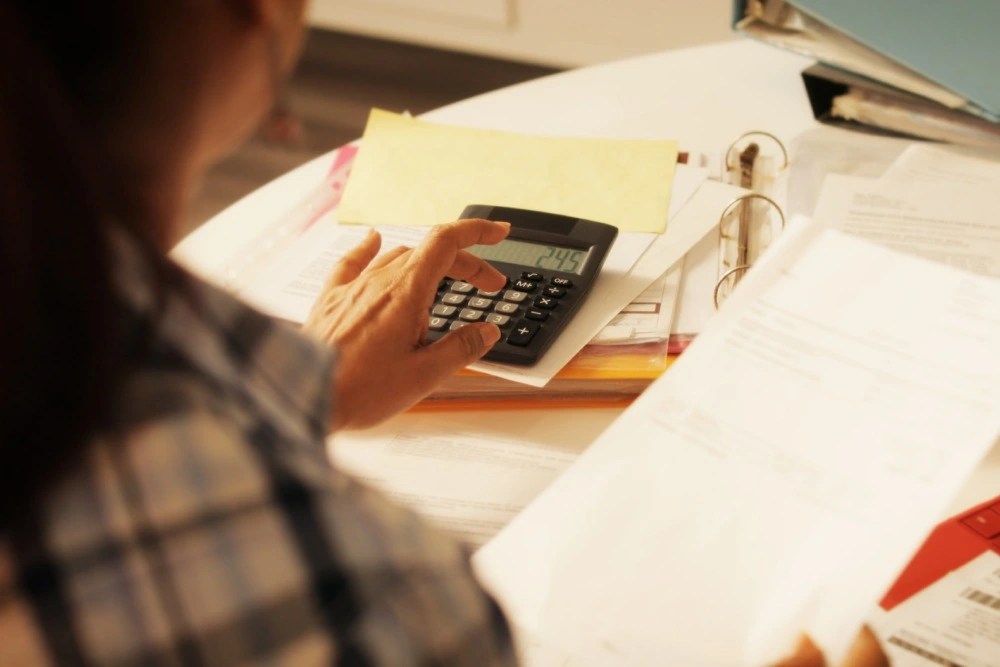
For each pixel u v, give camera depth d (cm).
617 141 91
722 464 55
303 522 29
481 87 230
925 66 86
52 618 28
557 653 49
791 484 53
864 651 50
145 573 28
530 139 92
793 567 49
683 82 101
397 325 65
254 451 28
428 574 31
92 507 27
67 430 24
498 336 68
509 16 228
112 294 24
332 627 29
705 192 84
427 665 30
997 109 83
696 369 61
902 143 89
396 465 65
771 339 62
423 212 85
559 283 73
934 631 51
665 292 74
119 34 28
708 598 49
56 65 26
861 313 62
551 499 55
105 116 29
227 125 34
